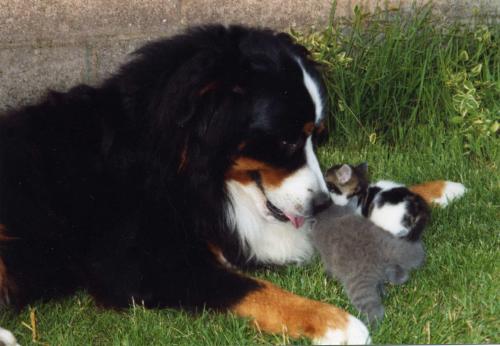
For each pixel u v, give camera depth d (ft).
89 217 6.16
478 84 7.97
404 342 5.63
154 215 6.09
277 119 5.94
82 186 6.19
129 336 5.75
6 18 7.61
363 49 8.07
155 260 6.05
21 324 5.98
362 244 5.88
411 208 5.95
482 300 5.89
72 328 5.91
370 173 7.41
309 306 5.73
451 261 6.21
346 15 8.35
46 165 6.23
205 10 8.01
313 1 8.23
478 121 7.72
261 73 5.91
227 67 5.85
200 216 6.11
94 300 6.18
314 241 6.15
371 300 5.77
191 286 5.96
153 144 6.02
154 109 5.99
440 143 7.77
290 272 6.30
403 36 8.06
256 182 6.18
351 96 7.98
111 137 6.13
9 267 6.15
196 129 5.87
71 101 6.33
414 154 7.74
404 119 8.06
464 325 5.76
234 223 6.23
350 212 6.12
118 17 7.83
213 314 5.90
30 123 6.32
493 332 5.71
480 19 8.48
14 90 7.80
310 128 6.07
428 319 5.77
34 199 6.21
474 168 7.56
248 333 5.74
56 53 7.79
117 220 6.13
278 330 5.72
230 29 6.17
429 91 7.98
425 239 6.50
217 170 6.01
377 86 8.05
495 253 6.31
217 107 5.85
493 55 8.25
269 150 6.00
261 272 6.43
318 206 6.05
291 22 8.24
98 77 7.91
